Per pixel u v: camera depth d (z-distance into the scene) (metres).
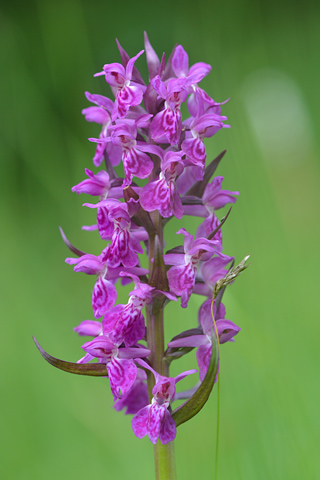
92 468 0.61
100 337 0.48
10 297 0.76
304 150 0.68
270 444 0.55
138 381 0.51
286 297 0.59
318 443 0.54
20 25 1.14
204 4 0.72
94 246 0.76
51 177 0.85
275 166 0.66
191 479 0.57
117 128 0.48
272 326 0.59
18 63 0.90
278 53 0.94
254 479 0.55
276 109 0.69
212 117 0.48
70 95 0.83
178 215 0.48
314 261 0.65
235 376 0.57
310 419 0.55
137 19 1.39
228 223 0.63
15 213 1.02
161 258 0.48
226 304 0.58
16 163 1.05
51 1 0.66
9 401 0.65
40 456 0.62
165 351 0.49
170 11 1.39
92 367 0.48
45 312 0.76
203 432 0.57
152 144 0.48
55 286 0.84
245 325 0.56
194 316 0.59
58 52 0.67
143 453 0.60
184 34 0.99
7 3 1.15
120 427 0.62
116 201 0.49
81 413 0.63
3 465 0.62
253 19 0.78
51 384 0.65
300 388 0.55
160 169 0.48
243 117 0.66
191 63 0.97
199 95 0.49
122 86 0.48
